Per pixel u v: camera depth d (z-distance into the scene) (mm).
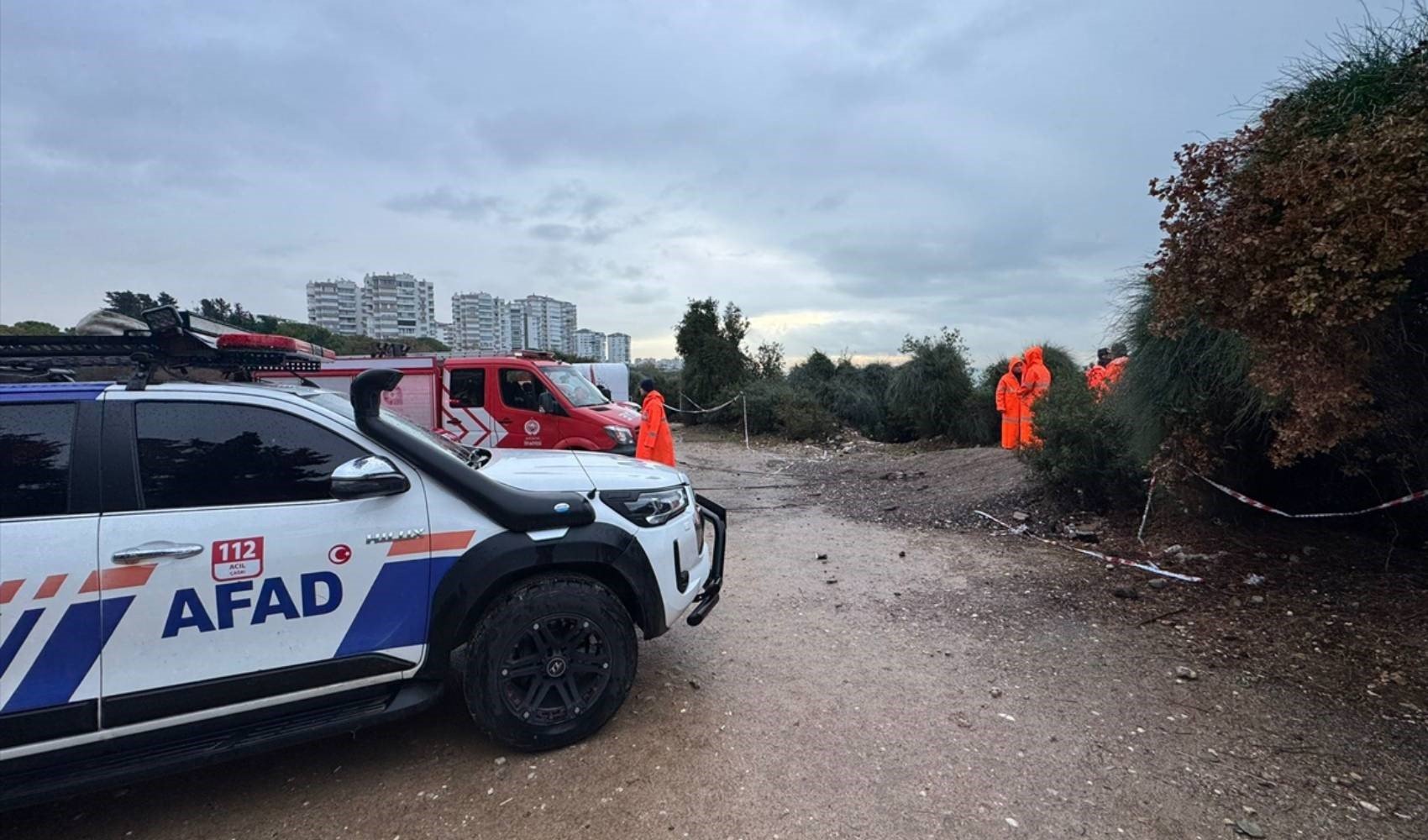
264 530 2947
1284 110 4406
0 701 2586
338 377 10188
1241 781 3162
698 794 3092
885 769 3262
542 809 3014
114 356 3545
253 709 2955
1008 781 3164
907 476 11984
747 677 4246
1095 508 8156
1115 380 7574
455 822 2947
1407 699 3877
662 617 3730
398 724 3760
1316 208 3705
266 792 3184
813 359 25094
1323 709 3801
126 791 3211
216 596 2859
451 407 10266
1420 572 5688
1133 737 3541
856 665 4414
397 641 3166
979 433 17609
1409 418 5062
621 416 10391
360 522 3107
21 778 2654
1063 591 5805
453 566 3250
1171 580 5988
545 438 10000
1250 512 6883
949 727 3646
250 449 3080
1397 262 3443
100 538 2740
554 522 3404
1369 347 4309
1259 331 4152
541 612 3348
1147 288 6449
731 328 23312
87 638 2688
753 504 10031
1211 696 3963
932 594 5801
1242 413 6012
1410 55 4332
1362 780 3168
